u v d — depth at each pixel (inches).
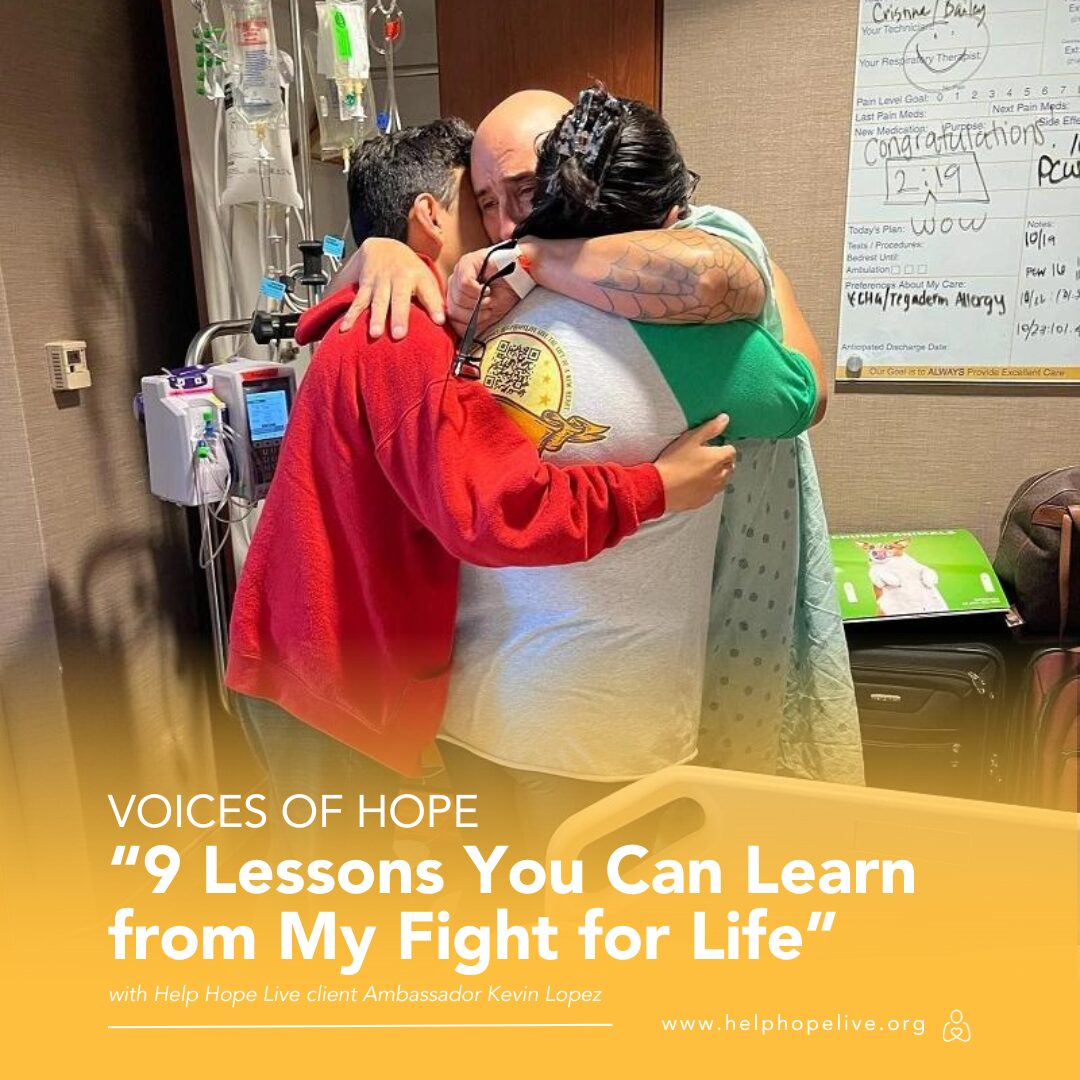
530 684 45.6
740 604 53.5
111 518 76.7
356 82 73.4
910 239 78.6
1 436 66.9
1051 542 73.1
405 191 48.6
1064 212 75.8
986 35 73.9
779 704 56.7
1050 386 79.0
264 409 68.2
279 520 47.5
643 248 39.1
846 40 76.0
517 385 41.5
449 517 39.2
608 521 39.8
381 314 43.3
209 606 81.4
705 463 41.6
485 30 79.0
